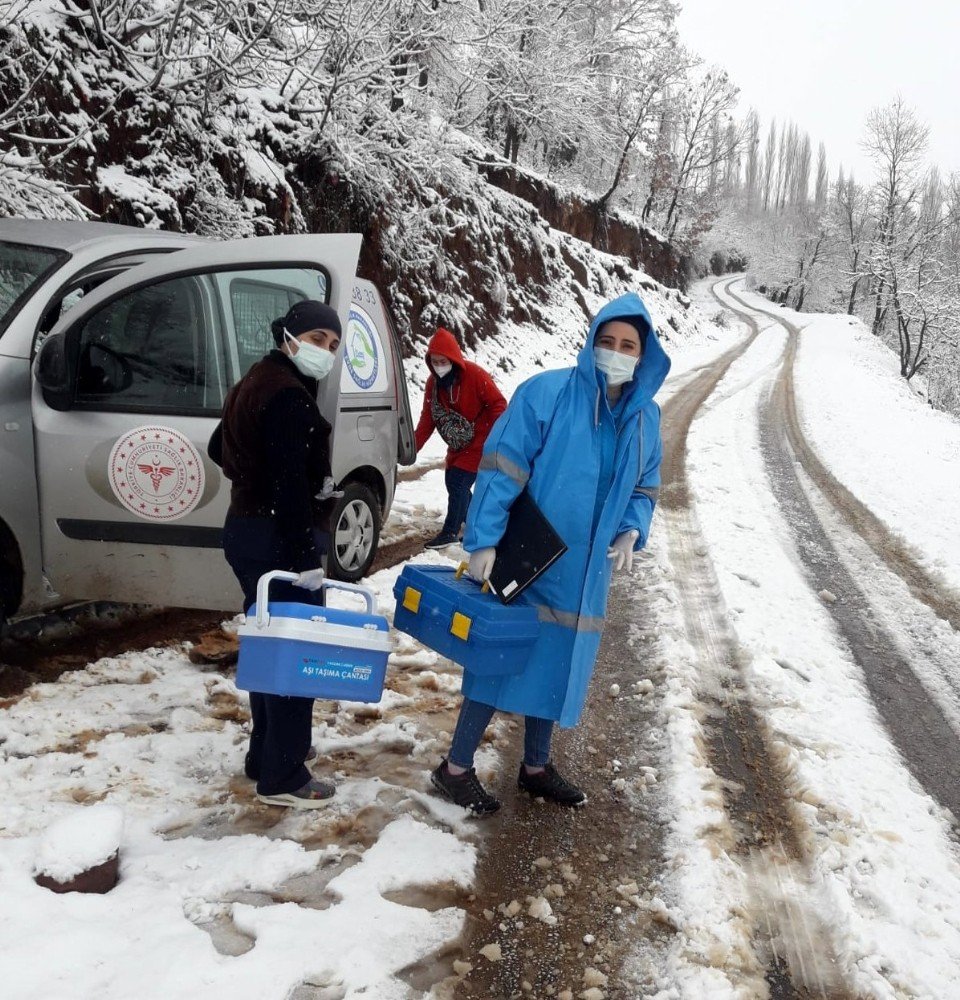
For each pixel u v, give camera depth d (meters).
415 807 3.02
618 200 50.62
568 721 2.85
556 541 2.73
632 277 37.72
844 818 3.21
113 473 3.58
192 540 3.67
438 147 15.18
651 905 2.63
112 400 3.63
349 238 3.72
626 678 4.49
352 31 10.98
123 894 2.36
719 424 15.60
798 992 2.33
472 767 3.05
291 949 2.21
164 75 9.59
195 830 2.76
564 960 2.38
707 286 74.94
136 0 8.78
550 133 29.98
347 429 4.80
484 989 2.23
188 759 3.16
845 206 71.12
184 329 3.75
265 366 2.72
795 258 82.12
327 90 12.09
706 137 57.47
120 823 2.45
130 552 3.66
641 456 2.81
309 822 2.85
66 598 3.71
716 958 2.37
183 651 4.07
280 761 2.85
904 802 3.43
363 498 5.14
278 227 10.88
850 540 8.03
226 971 2.10
